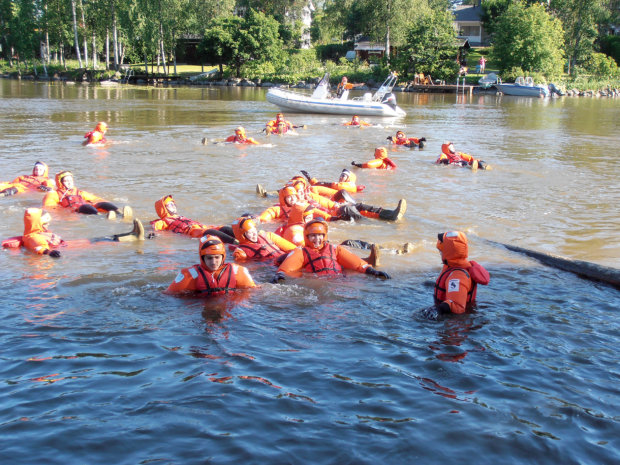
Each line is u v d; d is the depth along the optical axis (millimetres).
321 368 4789
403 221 10359
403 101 44188
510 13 57188
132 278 7109
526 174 15008
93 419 3992
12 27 70188
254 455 3629
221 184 13180
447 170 15438
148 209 10945
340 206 10555
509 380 4633
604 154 18625
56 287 6730
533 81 53875
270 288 6793
